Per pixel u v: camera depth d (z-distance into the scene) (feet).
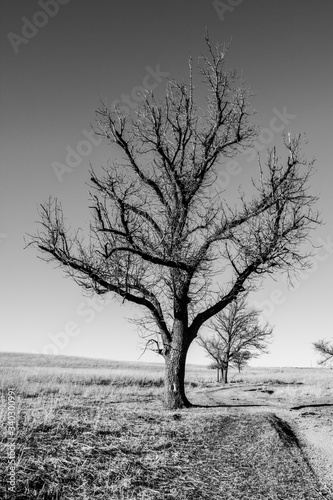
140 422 28.68
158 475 20.22
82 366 188.24
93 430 24.23
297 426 36.83
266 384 114.11
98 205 43.68
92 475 18.53
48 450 19.89
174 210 46.39
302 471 24.25
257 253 45.21
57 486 16.74
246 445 27.40
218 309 47.78
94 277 43.37
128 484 18.48
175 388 44.45
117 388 77.05
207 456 24.22
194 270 44.86
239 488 20.56
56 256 43.24
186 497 18.53
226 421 32.73
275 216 45.52
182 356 45.47
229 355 120.16
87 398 47.32
